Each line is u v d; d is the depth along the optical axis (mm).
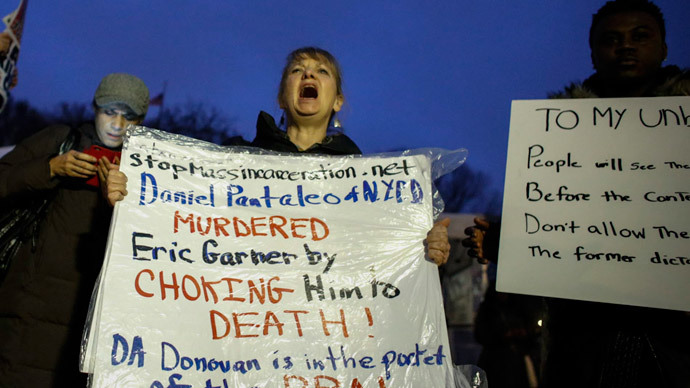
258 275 2645
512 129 3211
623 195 3029
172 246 2621
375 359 2584
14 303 3156
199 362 2463
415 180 2920
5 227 3234
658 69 3312
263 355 2521
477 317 5441
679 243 2926
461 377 2779
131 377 2387
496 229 3287
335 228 2785
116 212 2619
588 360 3018
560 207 3055
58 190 3307
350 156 2951
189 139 2861
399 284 2715
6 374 3055
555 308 3256
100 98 3668
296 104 3352
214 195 2768
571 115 3184
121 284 2508
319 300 2641
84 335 2461
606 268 2938
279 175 2871
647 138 3098
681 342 2898
